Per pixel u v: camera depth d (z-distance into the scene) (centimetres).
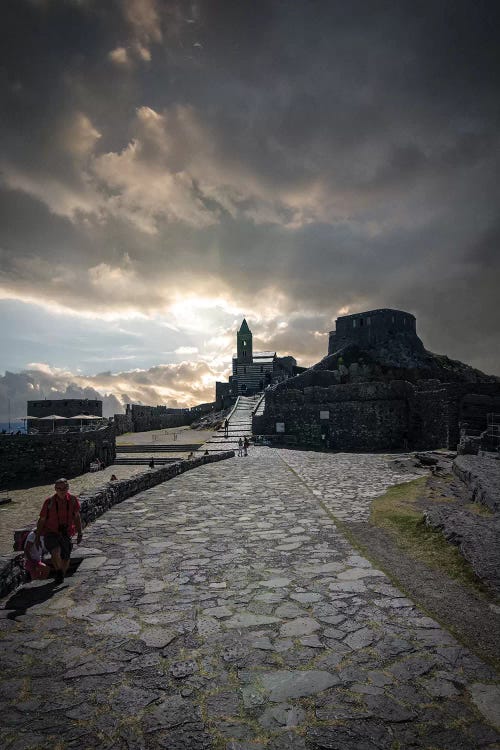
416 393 3294
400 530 959
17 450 3300
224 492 1473
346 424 3616
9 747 329
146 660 453
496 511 934
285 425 4041
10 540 1795
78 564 762
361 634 499
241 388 8288
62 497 706
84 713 370
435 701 376
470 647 468
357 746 325
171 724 354
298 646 474
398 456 2631
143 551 833
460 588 637
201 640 493
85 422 6084
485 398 2764
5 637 509
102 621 546
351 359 7325
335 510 1180
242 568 732
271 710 369
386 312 8012
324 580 671
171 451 4319
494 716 355
